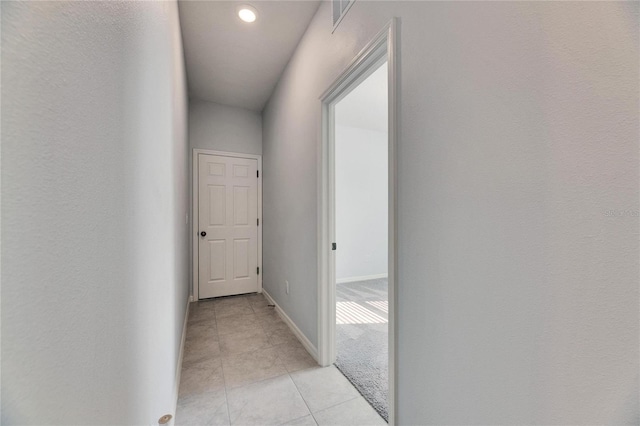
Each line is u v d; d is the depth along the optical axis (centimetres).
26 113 32
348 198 430
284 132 262
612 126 50
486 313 74
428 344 94
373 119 394
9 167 29
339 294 351
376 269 449
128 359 67
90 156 48
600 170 52
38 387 34
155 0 98
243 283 343
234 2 177
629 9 48
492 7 72
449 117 85
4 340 28
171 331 130
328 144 181
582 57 54
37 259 34
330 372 171
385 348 203
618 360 50
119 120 62
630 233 49
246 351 198
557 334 58
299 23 199
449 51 85
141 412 78
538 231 62
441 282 89
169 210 128
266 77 275
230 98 319
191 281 313
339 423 129
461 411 81
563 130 57
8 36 29
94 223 49
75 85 43
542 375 61
